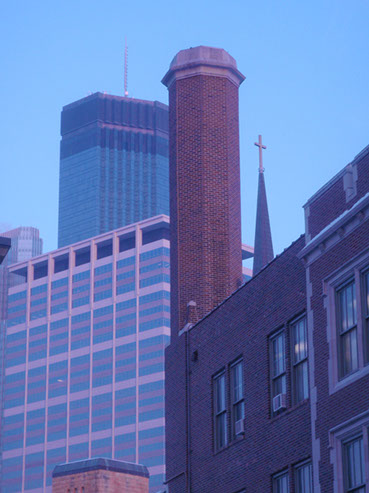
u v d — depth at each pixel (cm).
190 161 4825
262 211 6184
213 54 4956
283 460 3406
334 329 3116
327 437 3055
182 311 4597
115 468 5544
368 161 3077
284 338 3547
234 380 3947
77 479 5531
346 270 3061
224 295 4616
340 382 3036
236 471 3762
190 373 4341
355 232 3052
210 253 4662
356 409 2917
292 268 3509
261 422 3612
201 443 4122
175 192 4838
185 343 4412
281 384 3538
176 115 4934
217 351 4097
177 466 4325
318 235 3234
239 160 4966
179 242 4728
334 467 2980
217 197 4762
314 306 3250
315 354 3203
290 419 3394
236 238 4778
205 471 4041
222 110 4909
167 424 4522
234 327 3962
